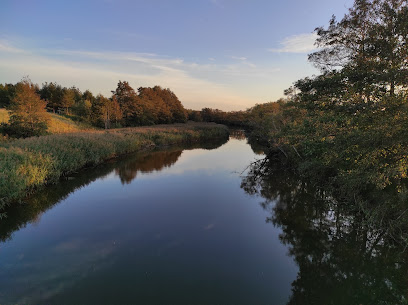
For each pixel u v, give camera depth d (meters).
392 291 5.82
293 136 12.50
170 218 9.60
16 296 5.13
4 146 14.06
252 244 7.77
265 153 27.06
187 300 5.18
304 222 9.53
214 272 6.22
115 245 7.44
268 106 43.47
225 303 5.14
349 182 9.34
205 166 20.06
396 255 7.14
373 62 8.55
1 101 47.09
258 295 5.49
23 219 9.19
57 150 15.51
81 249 7.16
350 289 5.87
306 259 7.07
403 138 6.15
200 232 8.48
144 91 63.97
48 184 13.04
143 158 23.12
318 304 5.37
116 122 47.12
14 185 9.85
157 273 6.08
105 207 10.65
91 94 63.06
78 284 5.57
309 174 14.02
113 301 5.06
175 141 36.59
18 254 6.83
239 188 13.95
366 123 7.09
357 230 8.62
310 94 10.40
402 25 8.36
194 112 101.81
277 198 12.44
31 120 24.27
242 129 76.12
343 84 9.09
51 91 54.03
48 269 6.14
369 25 10.89
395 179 8.28
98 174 16.41
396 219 7.68
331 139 8.52
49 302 4.97
